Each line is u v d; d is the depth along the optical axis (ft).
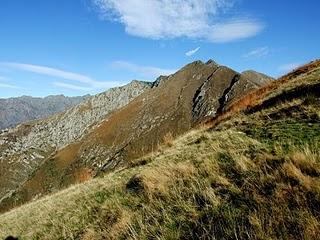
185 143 53.11
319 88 48.65
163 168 38.42
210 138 46.60
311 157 26.00
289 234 19.47
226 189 27.40
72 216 40.09
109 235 29.78
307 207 20.62
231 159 33.42
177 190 31.14
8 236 44.91
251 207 23.52
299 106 43.88
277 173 25.71
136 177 40.86
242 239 21.02
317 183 22.34
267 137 37.06
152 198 32.30
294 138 33.14
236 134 43.14
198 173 33.04
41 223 44.06
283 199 22.39
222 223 23.44
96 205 39.34
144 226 27.91
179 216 26.91
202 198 27.89
